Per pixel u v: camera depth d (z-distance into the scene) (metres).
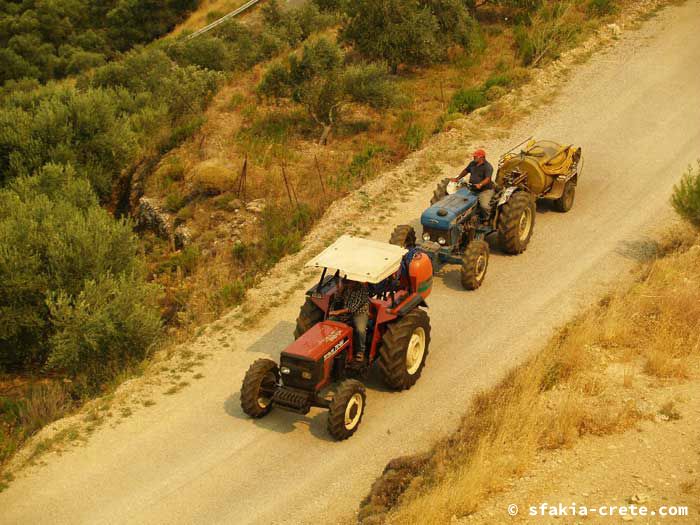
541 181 22.09
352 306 14.59
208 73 40.59
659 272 18.67
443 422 14.42
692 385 14.23
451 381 15.74
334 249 15.25
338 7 59.66
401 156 30.55
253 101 38.81
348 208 24.69
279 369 14.57
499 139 29.92
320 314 15.24
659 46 38.03
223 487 13.02
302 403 13.68
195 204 30.44
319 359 13.56
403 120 34.38
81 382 17.89
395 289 15.09
